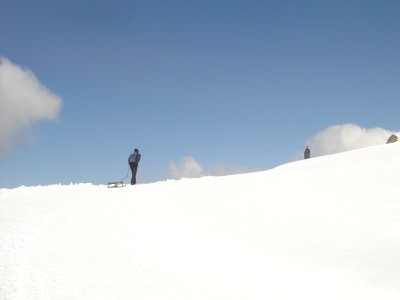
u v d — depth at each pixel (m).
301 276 10.49
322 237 12.93
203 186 22.41
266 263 11.35
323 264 10.93
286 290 10.09
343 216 14.69
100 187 25.88
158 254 12.62
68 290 11.05
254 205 17.06
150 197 20.05
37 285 11.38
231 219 15.28
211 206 17.33
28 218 16.88
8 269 12.35
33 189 25.94
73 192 23.41
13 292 11.09
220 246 12.71
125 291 10.79
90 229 15.10
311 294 9.78
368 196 16.44
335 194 17.34
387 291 9.33
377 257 11.08
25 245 13.88
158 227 14.73
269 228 14.09
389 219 13.84
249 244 12.69
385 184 17.59
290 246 12.34
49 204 19.53
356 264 10.74
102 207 18.27
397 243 12.01
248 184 21.47
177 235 13.84
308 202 16.78
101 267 12.13
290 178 21.30
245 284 10.55
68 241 14.06
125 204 18.61
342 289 9.73
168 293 10.54
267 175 23.53
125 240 13.82
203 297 10.23
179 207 17.45
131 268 11.95
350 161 22.83
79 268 12.16
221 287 10.55
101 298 10.56
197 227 14.47
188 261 12.02
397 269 10.21
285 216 15.30
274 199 17.73
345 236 12.86
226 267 11.45
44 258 12.90
